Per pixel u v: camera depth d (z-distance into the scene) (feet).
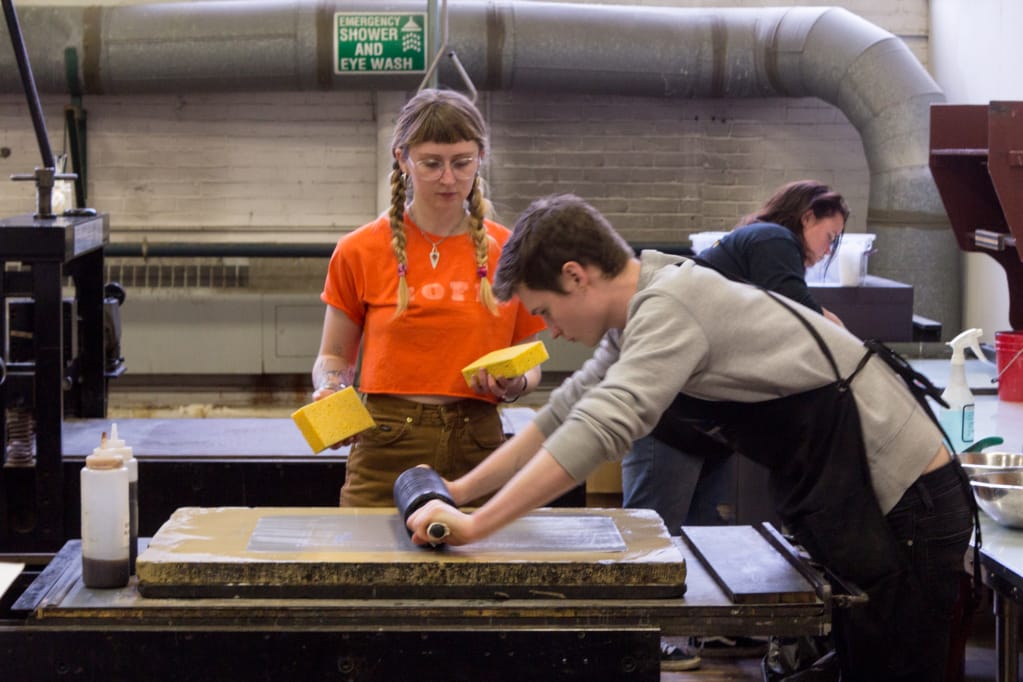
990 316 16.61
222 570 5.47
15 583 6.89
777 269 9.68
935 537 6.02
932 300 16.90
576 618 5.48
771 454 6.08
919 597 6.05
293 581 5.49
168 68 17.13
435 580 5.51
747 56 17.58
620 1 19.35
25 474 9.46
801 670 6.84
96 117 19.25
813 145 19.77
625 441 5.43
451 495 6.12
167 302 19.06
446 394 7.70
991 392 11.77
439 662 5.36
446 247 7.75
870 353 6.00
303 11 16.88
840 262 14.11
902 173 16.85
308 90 17.51
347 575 5.49
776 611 5.56
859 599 5.76
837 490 5.90
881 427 5.89
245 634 5.32
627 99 19.58
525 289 5.88
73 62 17.10
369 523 6.19
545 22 17.25
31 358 9.67
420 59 16.81
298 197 19.66
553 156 19.66
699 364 5.65
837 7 19.07
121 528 5.62
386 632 5.33
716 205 19.89
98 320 11.10
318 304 19.22
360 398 7.70
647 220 19.89
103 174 19.40
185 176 19.49
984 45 17.20
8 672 5.31
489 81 17.39
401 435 7.71
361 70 16.97
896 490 5.97
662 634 5.53
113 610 5.38
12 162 19.16
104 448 5.71
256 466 9.59
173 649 5.31
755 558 6.13
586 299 5.82
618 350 6.33
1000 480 7.93
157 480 9.55
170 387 19.47
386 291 7.73
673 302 5.59
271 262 19.40
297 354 19.25
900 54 17.30
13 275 9.19
